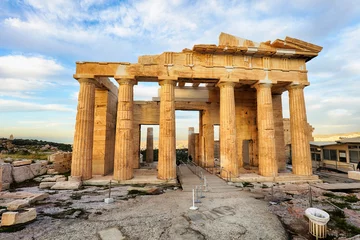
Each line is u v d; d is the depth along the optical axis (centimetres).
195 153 2705
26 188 1395
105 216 860
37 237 669
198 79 1777
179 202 1061
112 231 715
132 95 1717
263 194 1246
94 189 1376
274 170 1672
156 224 777
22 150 3102
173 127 1648
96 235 685
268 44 1795
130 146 1630
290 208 981
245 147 2712
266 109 1748
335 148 2311
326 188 1359
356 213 916
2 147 3319
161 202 1063
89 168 1614
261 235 696
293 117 1825
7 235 680
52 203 1045
